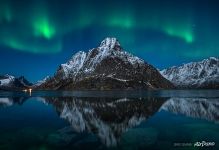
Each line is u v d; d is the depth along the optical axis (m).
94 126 59.97
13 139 47.28
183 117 74.19
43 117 75.56
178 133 51.59
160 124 62.56
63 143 44.22
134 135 50.00
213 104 114.56
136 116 76.25
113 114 80.75
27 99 164.50
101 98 165.25
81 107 103.12
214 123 63.75
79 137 48.38
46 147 41.88
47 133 52.22
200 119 70.56
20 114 83.19
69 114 81.62
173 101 134.62
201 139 46.12
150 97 176.12
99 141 45.22
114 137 48.25
